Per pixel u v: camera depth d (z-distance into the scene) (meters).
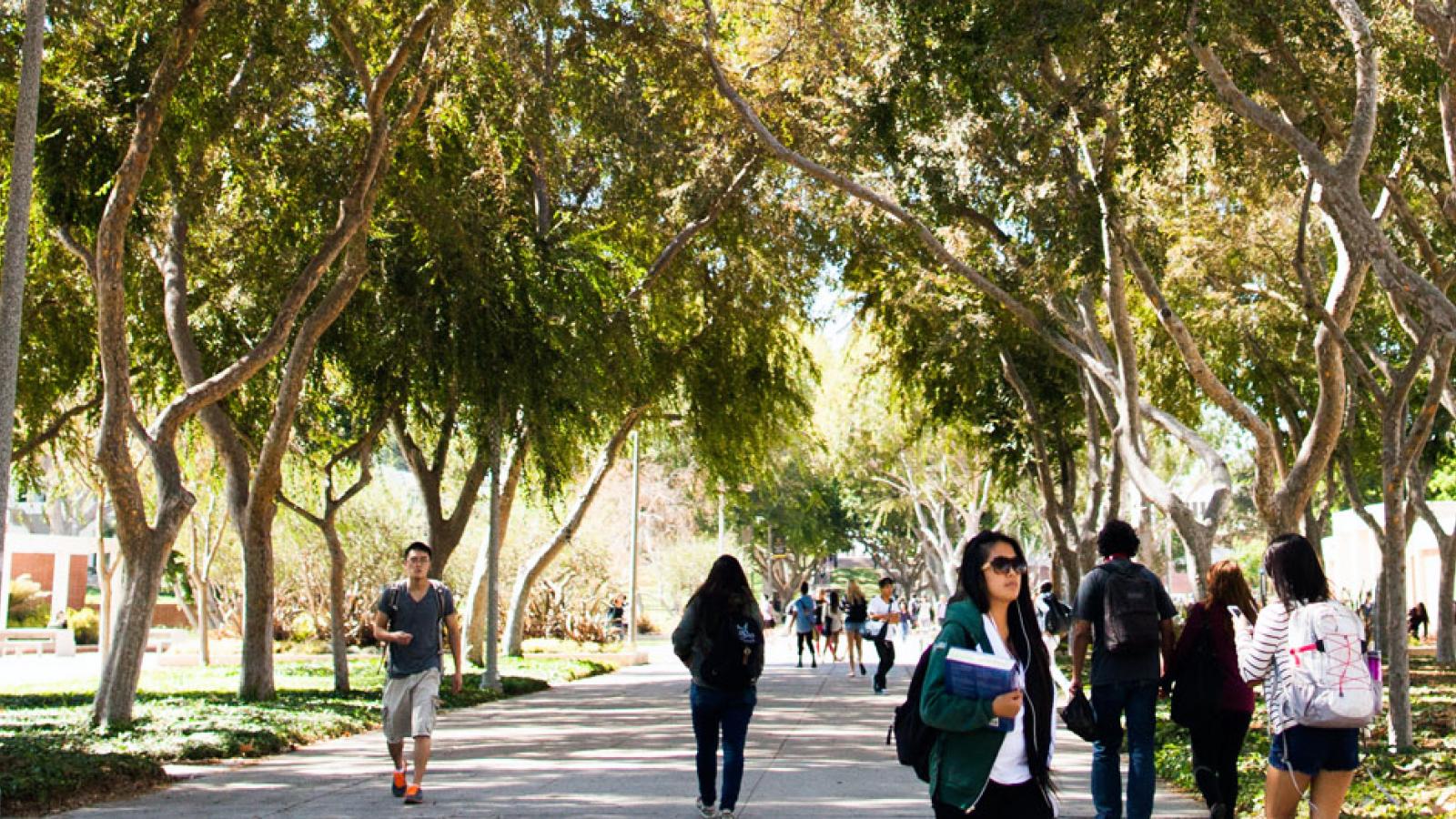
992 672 5.19
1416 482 28.94
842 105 18.75
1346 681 6.74
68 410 24.42
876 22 16.81
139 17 15.27
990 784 5.27
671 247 24.81
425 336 20.38
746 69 21.50
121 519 15.02
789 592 82.56
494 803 10.46
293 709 17.70
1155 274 17.19
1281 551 7.05
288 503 22.03
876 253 25.69
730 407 29.44
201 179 16.62
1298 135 11.53
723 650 9.27
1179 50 13.45
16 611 52.19
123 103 15.59
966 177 17.34
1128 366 17.48
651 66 18.72
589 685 26.39
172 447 15.53
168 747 13.36
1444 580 31.84
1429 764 12.12
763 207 24.84
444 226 18.61
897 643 48.25
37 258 18.62
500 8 15.28
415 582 10.46
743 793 11.10
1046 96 16.61
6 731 14.42
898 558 80.44
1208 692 8.72
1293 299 24.08
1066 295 20.67
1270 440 15.71
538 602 46.06
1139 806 8.48
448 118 17.52
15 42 15.47
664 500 60.88
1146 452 19.06
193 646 38.12
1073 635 8.90
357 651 41.00
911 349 31.30
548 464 22.95
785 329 30.05
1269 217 22.59
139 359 22.56
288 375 18.00
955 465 53.81
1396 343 29.31
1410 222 15.56
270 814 9.96
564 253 21.77
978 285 18.73
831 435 43.78
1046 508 31.08
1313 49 13.78
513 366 20.73
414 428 26.09
